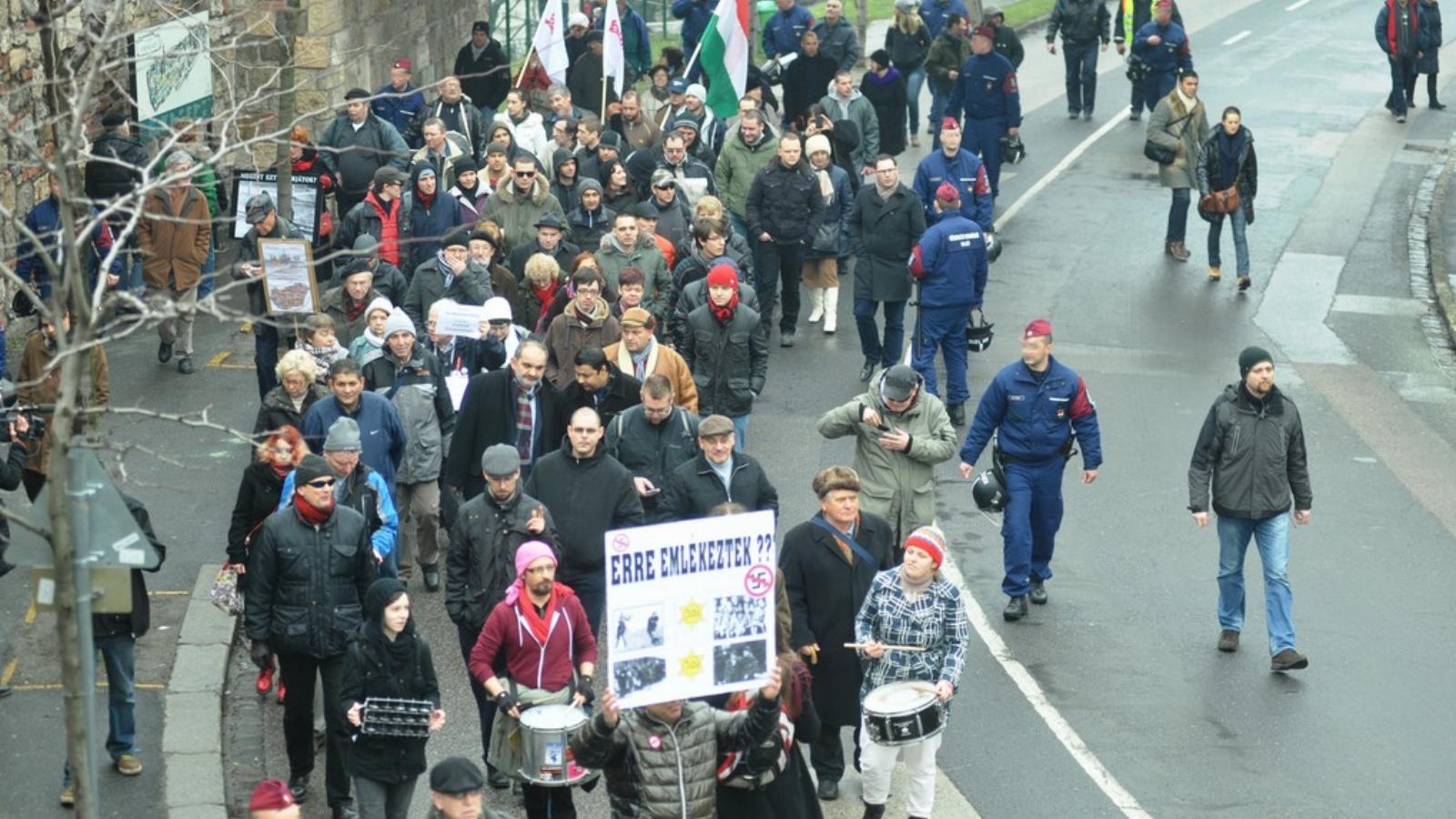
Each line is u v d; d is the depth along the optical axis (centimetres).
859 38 6556
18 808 1998
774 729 1641
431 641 2428
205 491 2830
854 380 3478
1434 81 5862
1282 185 4972
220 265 3838
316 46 4375
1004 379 2500
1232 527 2416
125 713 2045
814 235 3553
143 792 2038
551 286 2923
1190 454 3155
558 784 1822
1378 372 3625
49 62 2595
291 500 2069
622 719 1634
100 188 3209
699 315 2792
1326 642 2489
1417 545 2820
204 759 2114
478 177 3491
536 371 2433
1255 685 2362
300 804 2042
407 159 3784
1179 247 4303
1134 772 2142
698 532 1574
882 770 1938
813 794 1753
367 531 1994
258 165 4150
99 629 2006
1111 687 2350
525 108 4147
